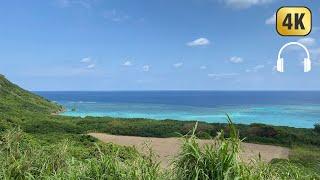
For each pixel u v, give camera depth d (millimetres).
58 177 7801
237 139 7367
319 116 132750
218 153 7062
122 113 146375
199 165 7070
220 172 6938
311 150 49875
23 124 61094
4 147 9000
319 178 8180
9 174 7988
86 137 43344
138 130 64750
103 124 70875
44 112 111375
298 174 8023
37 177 8023
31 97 121812
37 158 8617
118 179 7602
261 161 7719
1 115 61219
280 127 62156
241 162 7211
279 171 7980
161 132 63406
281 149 49562
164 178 7395
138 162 7891
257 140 54875
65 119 81125
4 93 111250
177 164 7277
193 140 7352
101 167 7777
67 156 8891
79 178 7656
